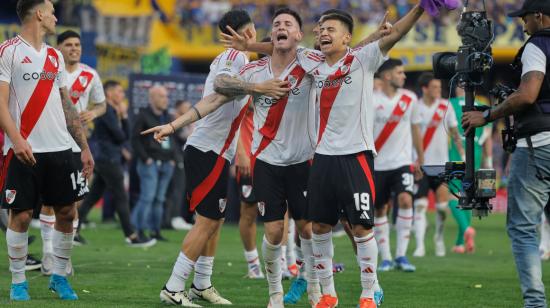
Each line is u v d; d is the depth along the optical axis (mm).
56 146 23703
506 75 85125
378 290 24953
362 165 21672
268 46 22906
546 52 20484
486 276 32594
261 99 22688
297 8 88062
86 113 31000
